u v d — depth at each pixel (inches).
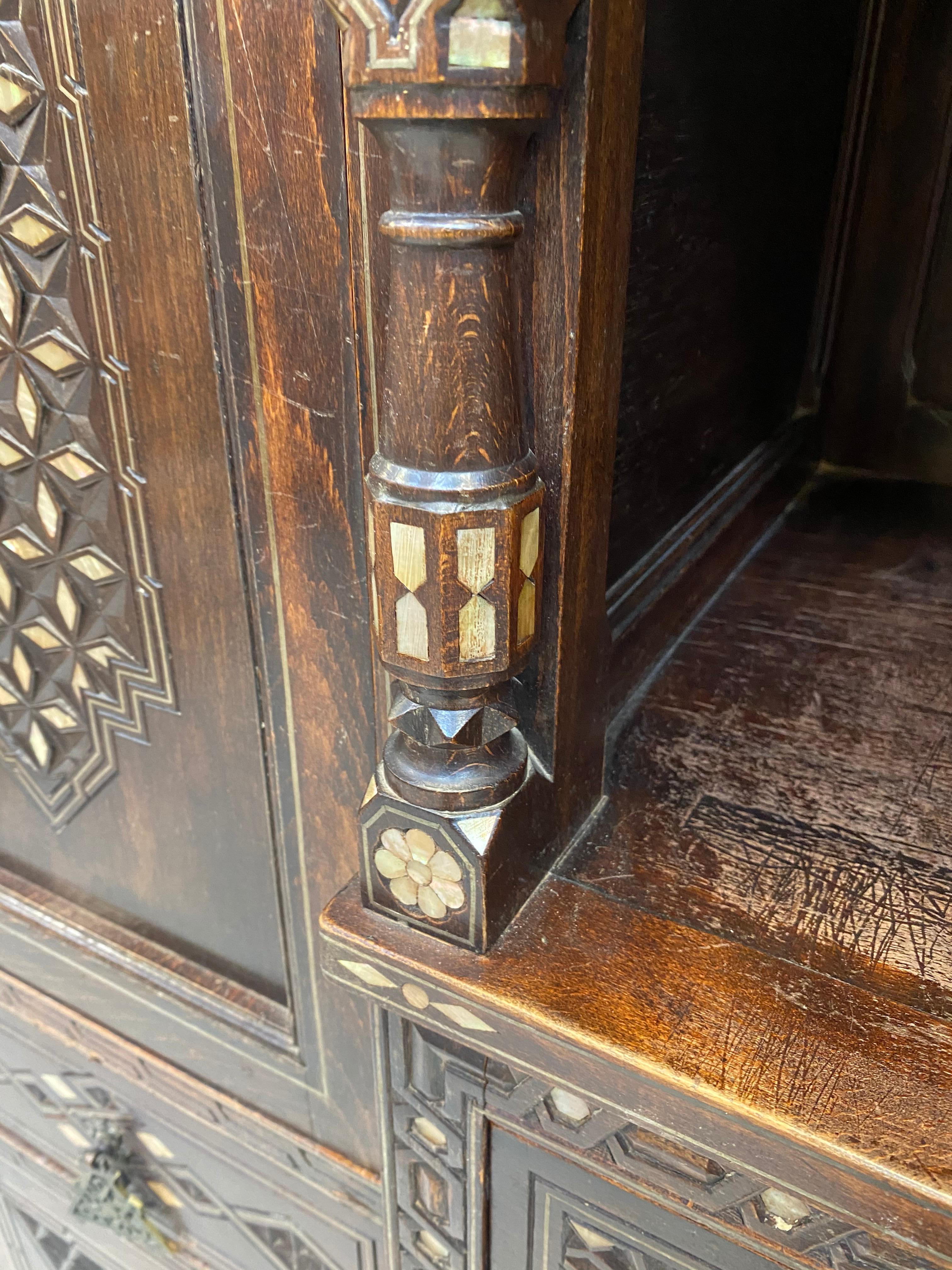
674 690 39.5
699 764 34.0
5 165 24.6
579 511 22.7
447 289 17.4
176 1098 41.4
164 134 21.9
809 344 62.3
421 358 18.0
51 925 40.4
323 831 30.0
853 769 34.1
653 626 40.9
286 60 19.4
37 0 22.0
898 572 51.9
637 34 19.3
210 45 20.2
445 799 22.8
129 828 36.3
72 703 34.3
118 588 30.2
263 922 34.6
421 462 18.9
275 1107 38.0
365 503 23.5
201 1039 38.3
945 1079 21.2
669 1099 21.4
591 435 22.2
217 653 29.2
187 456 26.2
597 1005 22.9
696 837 29.7
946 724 37.3
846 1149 19.4
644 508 37.7
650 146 28.3
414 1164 31.0
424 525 18.9
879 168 57.6
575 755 27.6
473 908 23.8
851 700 39.0
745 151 38.5
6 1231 59.4
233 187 21.5
